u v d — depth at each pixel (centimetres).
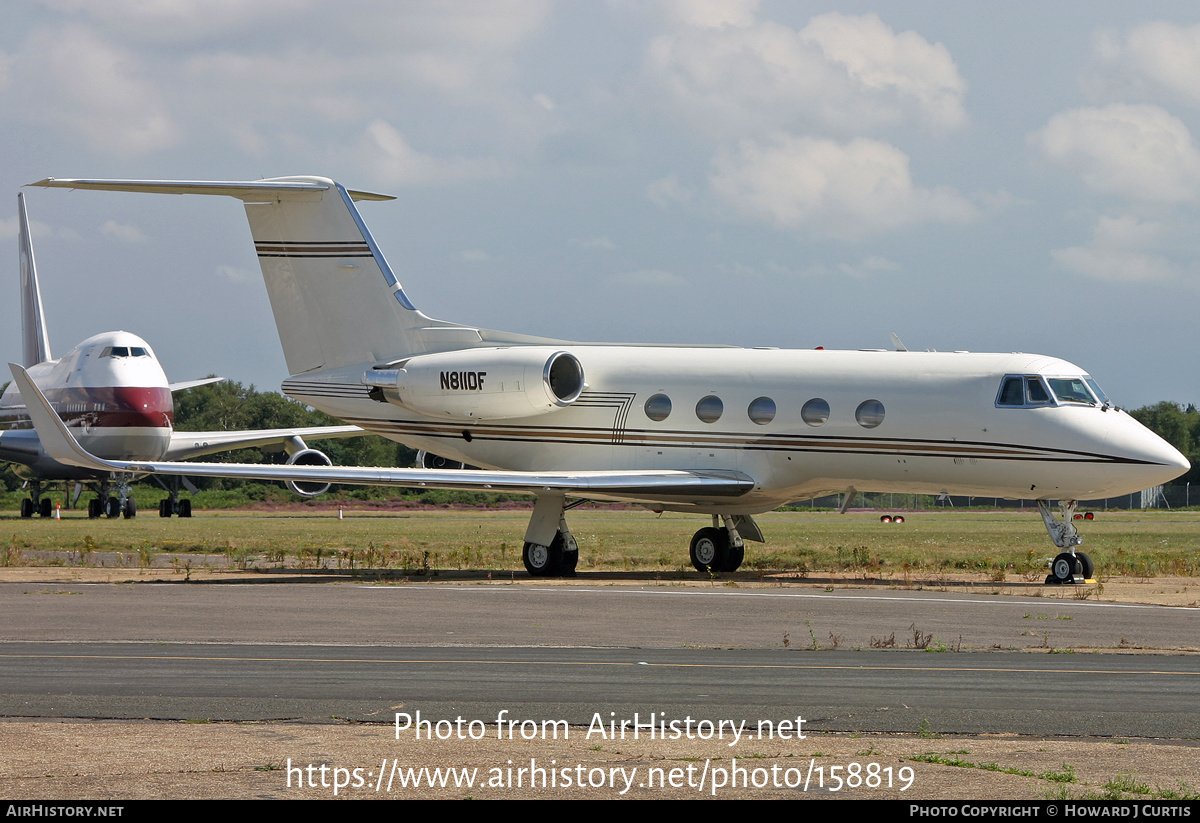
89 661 3450
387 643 3888
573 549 6650
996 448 6062
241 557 7675
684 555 8438
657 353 7038
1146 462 5881
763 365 6688
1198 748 2381
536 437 7194
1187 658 3628
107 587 5738
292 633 4097
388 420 7562
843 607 4922
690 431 6756
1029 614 4694
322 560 7775
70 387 13312
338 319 7681
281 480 6334
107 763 2180
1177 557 8219
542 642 3922
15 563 7288
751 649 3791
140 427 13125
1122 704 2859
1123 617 4616
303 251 7700
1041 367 6112
